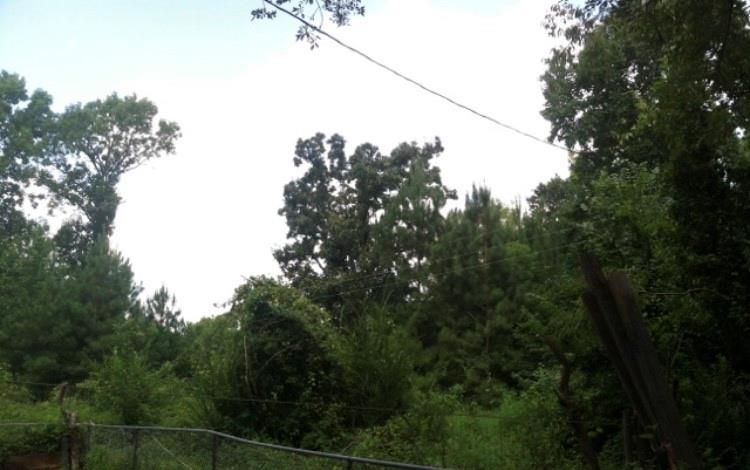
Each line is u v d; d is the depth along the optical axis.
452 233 33.47
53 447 14.80
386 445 13.78
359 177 45.12
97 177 55.69
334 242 43.97
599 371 12.05
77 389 29.58
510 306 29.83
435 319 32.50
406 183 39.06
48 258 38.75
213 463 10.54
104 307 35.88
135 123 55.78
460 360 29.17
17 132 49.72
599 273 8.80
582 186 18.83
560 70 19.06
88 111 54.12
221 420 16.89
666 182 10.27
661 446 8.45
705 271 9.98
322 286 38.62
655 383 8.39
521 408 12.96
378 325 17.19
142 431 12.75
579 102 19.53
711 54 9.55
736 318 9.96
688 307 10.16
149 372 21.98
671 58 9.79
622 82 18.45
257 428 16.83
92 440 14.66
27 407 19.69
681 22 9.53
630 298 8.60
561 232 20.52
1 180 49.81
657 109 10.23
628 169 13.96
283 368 17.14
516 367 27.27
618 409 12.38
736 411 10.72
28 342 34.25
